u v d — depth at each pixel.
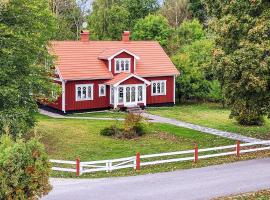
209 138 38.38
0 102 31.02
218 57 31.61
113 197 21.16
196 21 71.56
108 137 38.34
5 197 14.09
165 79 58.19
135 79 54.62
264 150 32.69
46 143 35.66
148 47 60.34
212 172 26.16
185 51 61.97
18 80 31.55
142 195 21.53
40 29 33.50
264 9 30.52
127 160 27.75
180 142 36.72
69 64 53.47
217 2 33.47
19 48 31.14
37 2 33.09
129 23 83.31
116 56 55.03
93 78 53.47
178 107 57.75
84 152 33.09
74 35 84.12
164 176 25.38
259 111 32.62
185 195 21.55
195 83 58.75
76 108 53.16
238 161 28.98
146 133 39.94
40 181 14.62
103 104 54.94
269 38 29.83
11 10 31.58
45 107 55.94
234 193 21.88
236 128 43.06
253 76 29.34
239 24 31.11
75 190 22.38
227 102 34.00
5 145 14.56
